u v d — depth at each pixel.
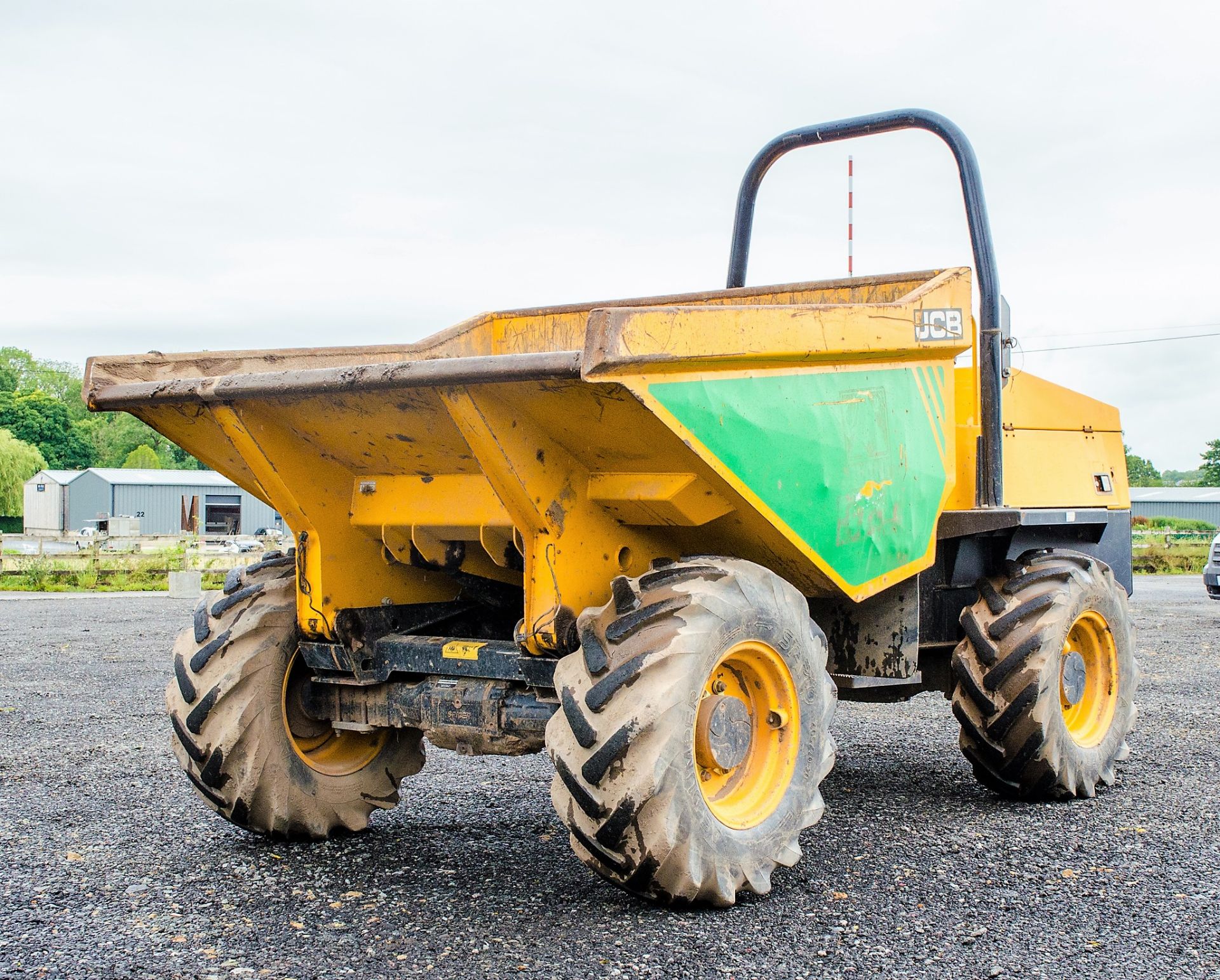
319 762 4.18
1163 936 3.14
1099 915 3.31
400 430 3.55
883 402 3.98
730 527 3.51
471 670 3.66
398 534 3.87
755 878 3.32
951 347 4.38
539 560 3.36
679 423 3.04
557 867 3.81
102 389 3.78
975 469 4.87
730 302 5.06
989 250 4.91
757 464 3.33
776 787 3.47
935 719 6.98
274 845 4.09
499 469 3.21
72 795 4.88
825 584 3.80
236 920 3.28
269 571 4.16
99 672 8.93
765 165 5.82
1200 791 4.97
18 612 14.98
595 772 3.00
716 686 3.39
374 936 3.14
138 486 52.62
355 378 3.21
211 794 3.92
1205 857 3.91
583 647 3.16
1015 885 3.61
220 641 3.87
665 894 3.15
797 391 3.53
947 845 4.09
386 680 3.92
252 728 3.89
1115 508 5.73
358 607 3.94
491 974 2.86
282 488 3.75
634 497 3.32
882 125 5.33
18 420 91.38
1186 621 13.46
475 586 4.14
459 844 4.12
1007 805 4.74
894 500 4.02
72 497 54.19
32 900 3.46
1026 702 4.56
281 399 3.52
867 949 3.04
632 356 2.85
